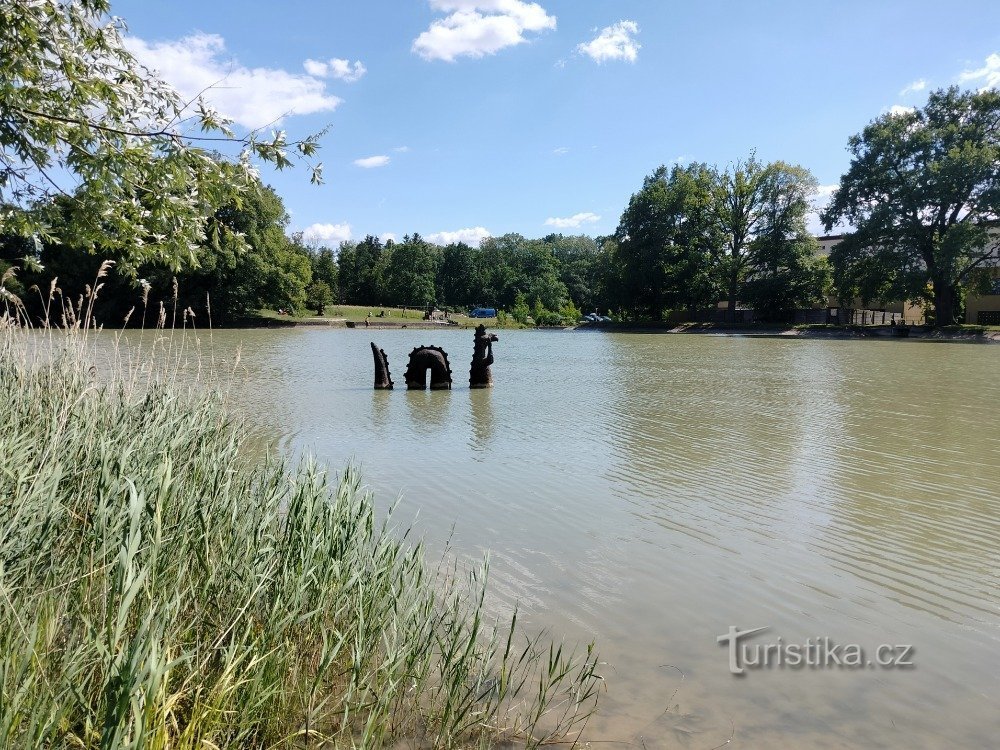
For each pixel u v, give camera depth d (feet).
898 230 161.27
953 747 9.81
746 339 158.71
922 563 17.11
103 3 21.93
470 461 28.04
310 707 9.48
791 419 39.63
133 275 24.00
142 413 19.03
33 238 24.48
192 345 96.48
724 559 17.25
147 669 7.24
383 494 22.77
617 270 233.76
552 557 17.19
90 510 11.78
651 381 62.08
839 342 143.95
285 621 10.07
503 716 10.37
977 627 13.75
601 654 12.42
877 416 40.65
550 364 82.74
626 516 20.68
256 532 12.98
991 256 175.11
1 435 14.52
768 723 10.32
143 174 22.45
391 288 343.05
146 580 9.70
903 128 166.20
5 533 10.12
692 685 11.40
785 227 197.88
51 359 21.04
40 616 9.34
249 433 33.58
